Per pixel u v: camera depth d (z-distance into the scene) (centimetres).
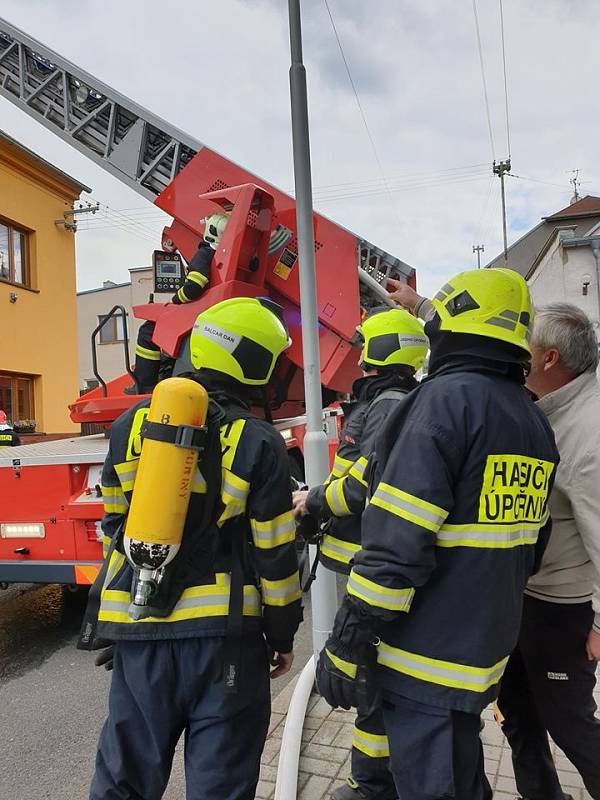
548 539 191
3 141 1366
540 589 205
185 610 180
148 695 179
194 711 184
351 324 533
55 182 1559
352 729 291
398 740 162
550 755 229
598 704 299
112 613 186
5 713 350
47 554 432
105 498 204
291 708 294
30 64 684
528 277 2058
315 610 329
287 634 192
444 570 157
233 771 181
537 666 207
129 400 504
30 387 1522
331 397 606
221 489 185
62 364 1592
